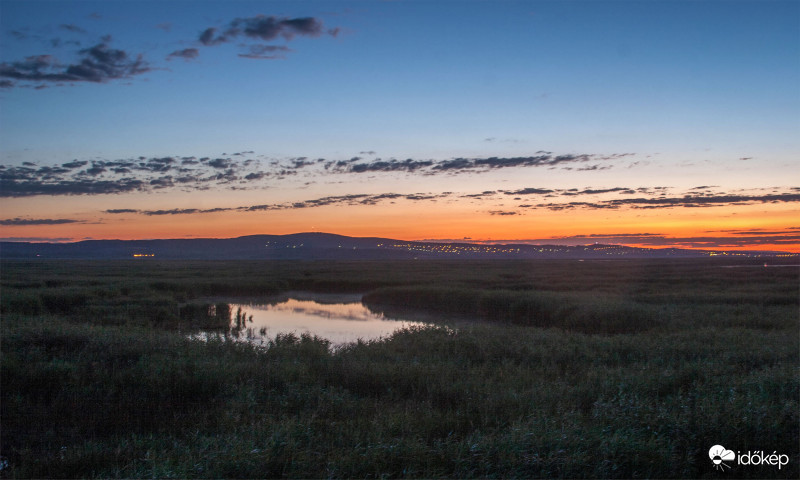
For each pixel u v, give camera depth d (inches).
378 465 222.7
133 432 295.7
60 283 1483.8
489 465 218.1
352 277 1988.2
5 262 3927.2
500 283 1651.1
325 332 867.4
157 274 2091.5
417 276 2039.9
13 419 315.6
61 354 450.3
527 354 501.4
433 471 216.7
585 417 289.1
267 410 322.0
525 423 263.3
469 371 426.0
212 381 372.5
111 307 954.7
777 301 1068.5
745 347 516.4
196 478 212.4
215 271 2427.4
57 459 256.2
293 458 225.3
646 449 231.1
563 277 1962.4
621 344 544.4
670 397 313.0
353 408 324.2
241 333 849.5
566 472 214.4
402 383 390.0
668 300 1089.4
